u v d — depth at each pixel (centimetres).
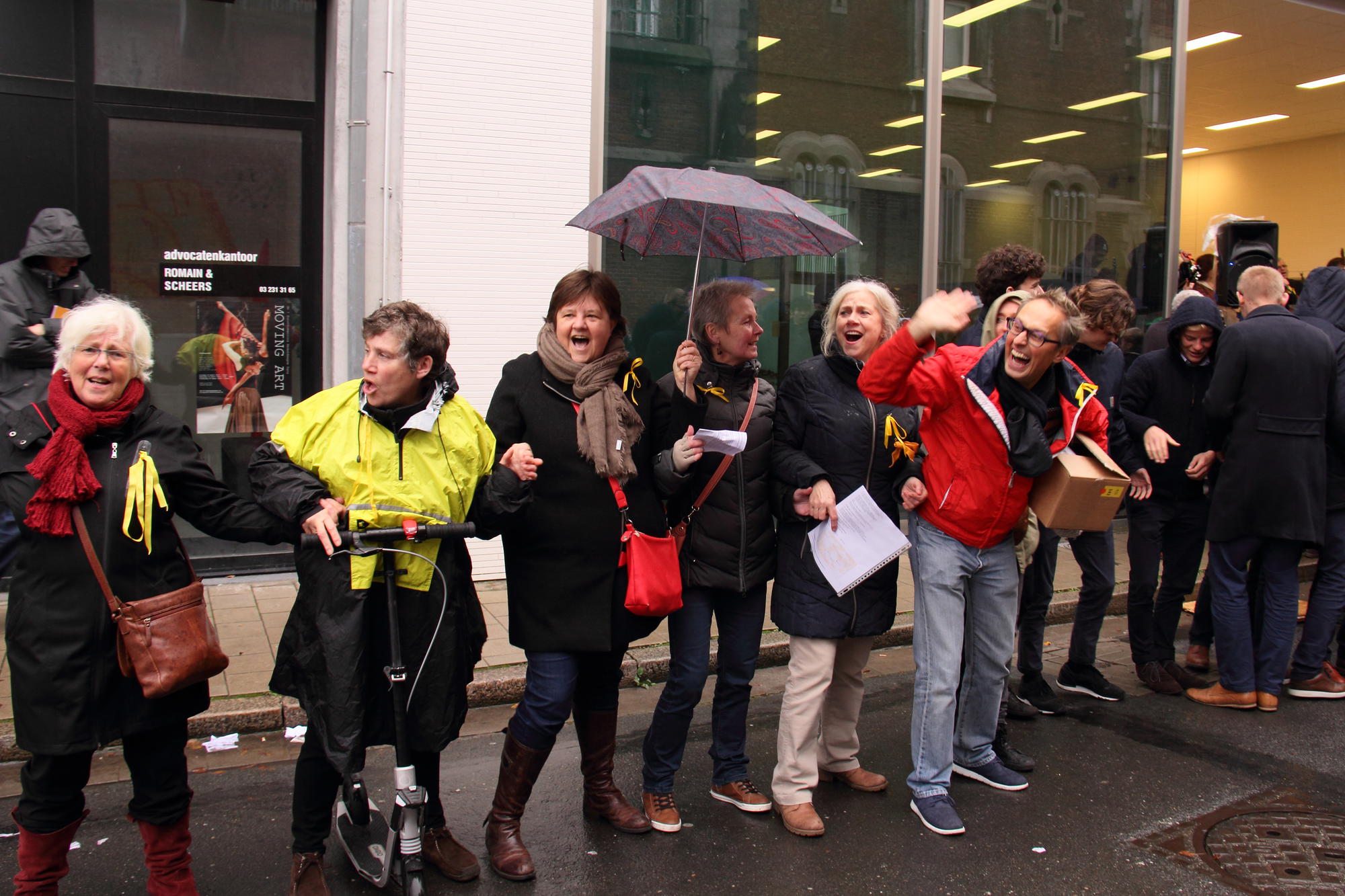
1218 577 502
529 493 312
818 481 360
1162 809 391
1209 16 1036
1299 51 1173
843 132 777
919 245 816
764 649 555
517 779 335
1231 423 488
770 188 363
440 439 304
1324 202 1709
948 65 814
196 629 279
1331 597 511
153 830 294
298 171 654
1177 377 516
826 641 368
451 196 627
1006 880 338
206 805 382
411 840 290
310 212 659
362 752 288
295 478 290
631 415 337
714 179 349
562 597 328
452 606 304
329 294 657
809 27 756
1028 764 425
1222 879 340
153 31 616
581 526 330
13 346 459
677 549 357
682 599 361
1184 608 696
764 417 366
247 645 521
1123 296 462
